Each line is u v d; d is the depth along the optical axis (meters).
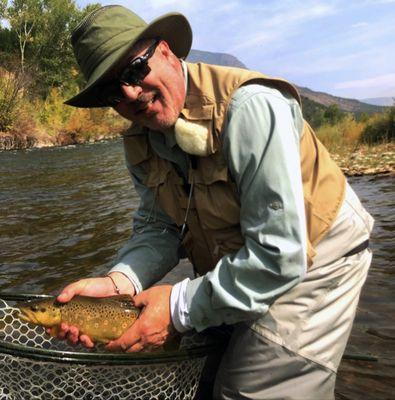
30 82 40.94
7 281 5.08
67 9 48.38
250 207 2.01
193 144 2.10
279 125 1.96
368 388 2.80
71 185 12.68
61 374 2.21
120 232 6.93
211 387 2.54
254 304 2.00
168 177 2.43
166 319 2.17
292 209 1.92
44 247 6.40
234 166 2.02
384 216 6.61
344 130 17.66
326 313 2.24
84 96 2.29
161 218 2.81
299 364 2.19
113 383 2.25
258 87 2.05
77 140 39.53
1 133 32.41
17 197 11.00
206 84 2.14
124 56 2.09
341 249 2.25
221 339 2.43
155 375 2.26
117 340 2.23
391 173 10.50
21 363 2.20
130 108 2.23
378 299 3.94
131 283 2.65
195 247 2.55
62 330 2.38
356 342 3.31
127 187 11.53
